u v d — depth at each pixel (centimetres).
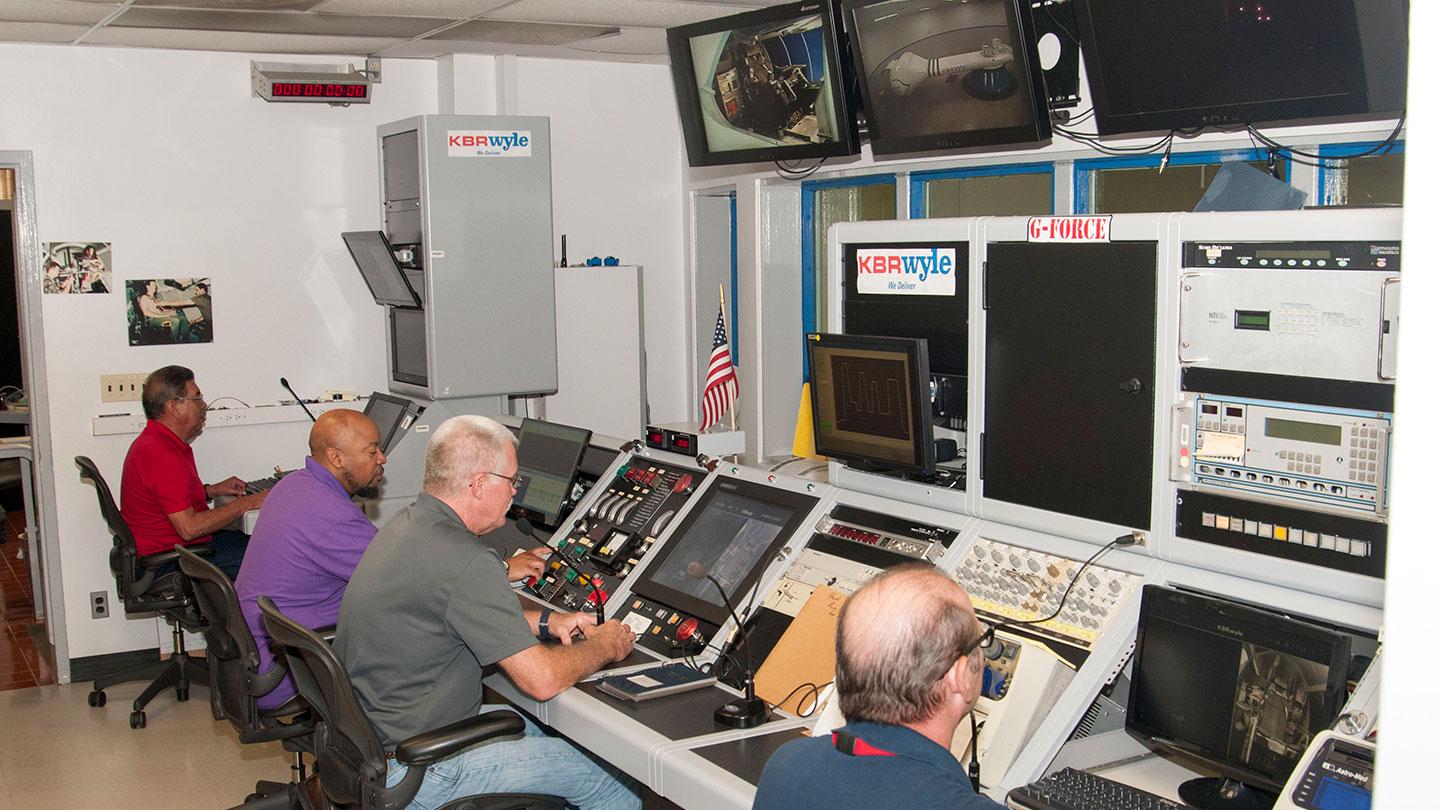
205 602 338
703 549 311
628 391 562
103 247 517
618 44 543
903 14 343
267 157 544
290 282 553
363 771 252
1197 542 214
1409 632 89
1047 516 241
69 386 516
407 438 492
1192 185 392
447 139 485
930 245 264
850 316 289
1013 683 215
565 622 295
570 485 367
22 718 479
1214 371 209
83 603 525
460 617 254
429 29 493
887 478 280
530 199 505
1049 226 234
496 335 505
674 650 286
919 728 165
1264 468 203
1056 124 387
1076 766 211
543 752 266
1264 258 200
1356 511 191
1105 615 221
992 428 251
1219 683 197
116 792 406
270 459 549
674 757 226
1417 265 87
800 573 279
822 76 382
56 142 507
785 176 545
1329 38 254
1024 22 316
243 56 536
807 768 166
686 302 642
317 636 249
